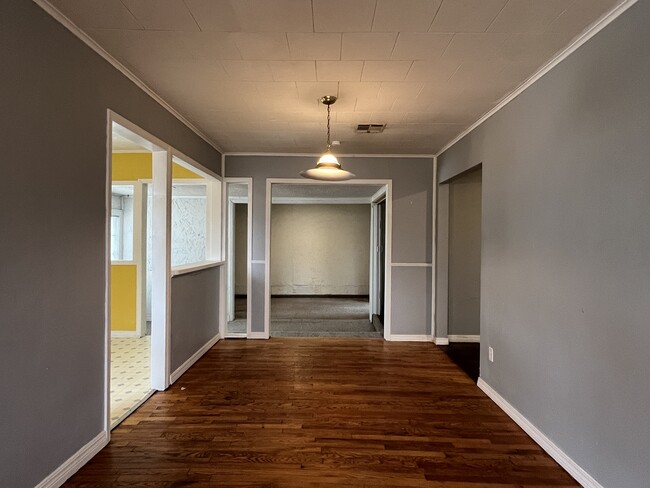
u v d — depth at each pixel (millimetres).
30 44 1660
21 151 1623
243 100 2947
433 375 3553
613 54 1753
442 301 4676
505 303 2820
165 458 2158
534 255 2428
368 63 2311
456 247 4848
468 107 3033
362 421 2625
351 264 9070
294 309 7387
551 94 2256
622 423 1691
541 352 2336
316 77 2518
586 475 1921
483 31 1938
